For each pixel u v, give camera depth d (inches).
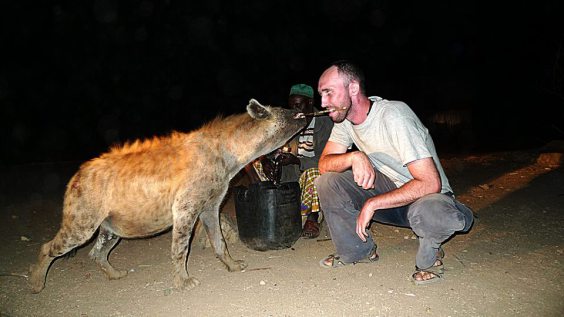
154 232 132.7
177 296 122.8
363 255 135.6
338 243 133.2
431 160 116.1
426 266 123.6
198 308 115.4
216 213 135.6
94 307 118.3
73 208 121.8
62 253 126.6
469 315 106.7
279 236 150.6
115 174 124.4
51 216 213.8
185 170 126.2
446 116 648.4
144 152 129.3
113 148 135.8
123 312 115.0
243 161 136.1
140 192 124.3
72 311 116.6
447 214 113.7
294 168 176.2
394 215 134.3
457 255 142.9
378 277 128.9
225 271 138.8
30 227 195.3
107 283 133.6
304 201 165.0
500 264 134.5
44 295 126.4
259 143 136.0
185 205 125.5
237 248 159.9
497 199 206.8
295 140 170.7
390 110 121.3
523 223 170.9
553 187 221.1
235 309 114.0
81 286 131.9
